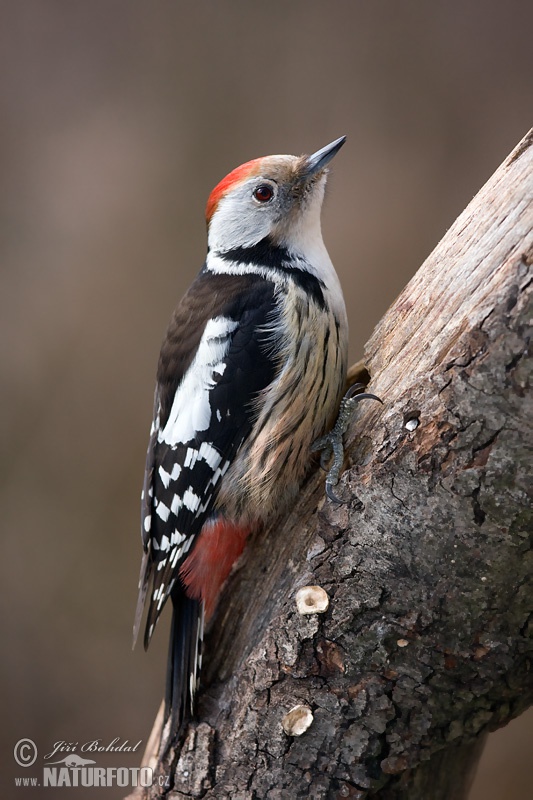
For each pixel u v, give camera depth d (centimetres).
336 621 538
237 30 1377
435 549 505
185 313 716
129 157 1357
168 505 681
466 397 474
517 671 528
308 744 562
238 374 661
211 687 617
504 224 503
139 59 1388
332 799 567
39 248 1338
